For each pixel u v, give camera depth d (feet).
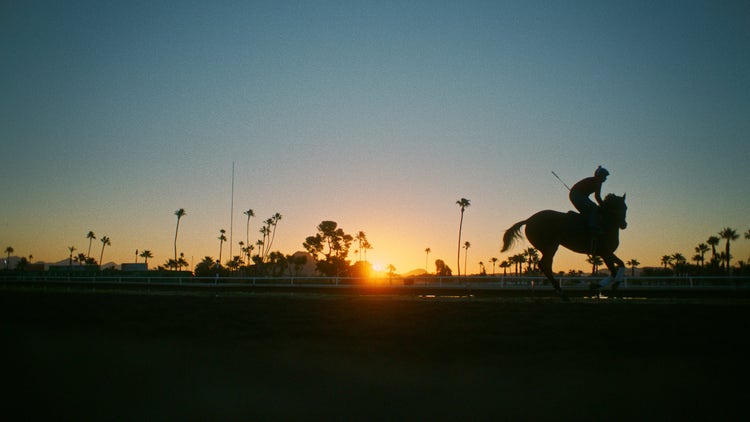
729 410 14.48
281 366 18.52
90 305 33.32
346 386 16.67
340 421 14.53
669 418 13.89
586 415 14.47
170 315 28.43
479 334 22.52
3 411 14.90
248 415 14.67
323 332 23.24
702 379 16.62
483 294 70.13
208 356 19.67
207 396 16.06
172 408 14.94
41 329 24.30
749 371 17.12
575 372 17.48
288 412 14.49
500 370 17.87
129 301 36.06
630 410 14.58
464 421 14.24
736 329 22.39
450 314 28.30
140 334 23.22
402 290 76.79
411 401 15.33
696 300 48.47
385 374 17.62
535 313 28.09
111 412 14.87
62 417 14.67
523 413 14.34
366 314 28.50
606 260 41.60
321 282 112.37
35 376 17.72
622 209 40.63
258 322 25.95
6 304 33.68
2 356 19.54
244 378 17.39
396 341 21.52
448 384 16.75
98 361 19.08
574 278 71.72
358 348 20.52
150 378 17.16
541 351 19.75
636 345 19.92
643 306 30.99
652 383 16.39
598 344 20.29
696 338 20.79
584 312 28.17
